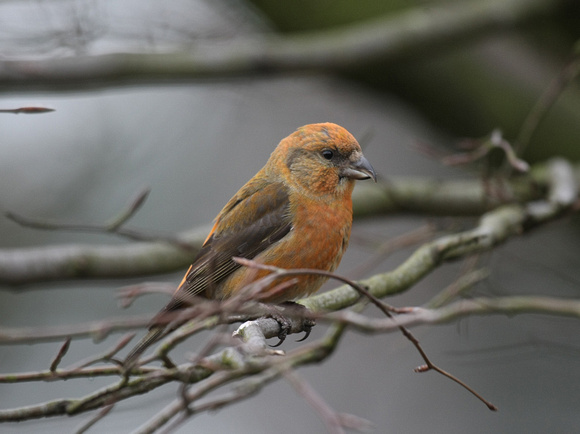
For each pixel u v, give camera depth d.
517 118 13.83
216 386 6.70
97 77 10.99
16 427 11.45
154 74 11.27
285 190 8.98
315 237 8.71
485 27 12.32
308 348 8.52
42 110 6.44
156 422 6.65
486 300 9.50
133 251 10.62
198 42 12.21
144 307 14.56
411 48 12.10
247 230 8.88
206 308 6.18
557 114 13.92
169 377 6.17
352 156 8.98
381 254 11.15
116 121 15.59
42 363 14.17
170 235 10.59
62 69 10.82
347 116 17.36
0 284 10.08
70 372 6.00
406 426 13.58
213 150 16.53
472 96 13.84
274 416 14.38
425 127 14.60
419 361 14.07
